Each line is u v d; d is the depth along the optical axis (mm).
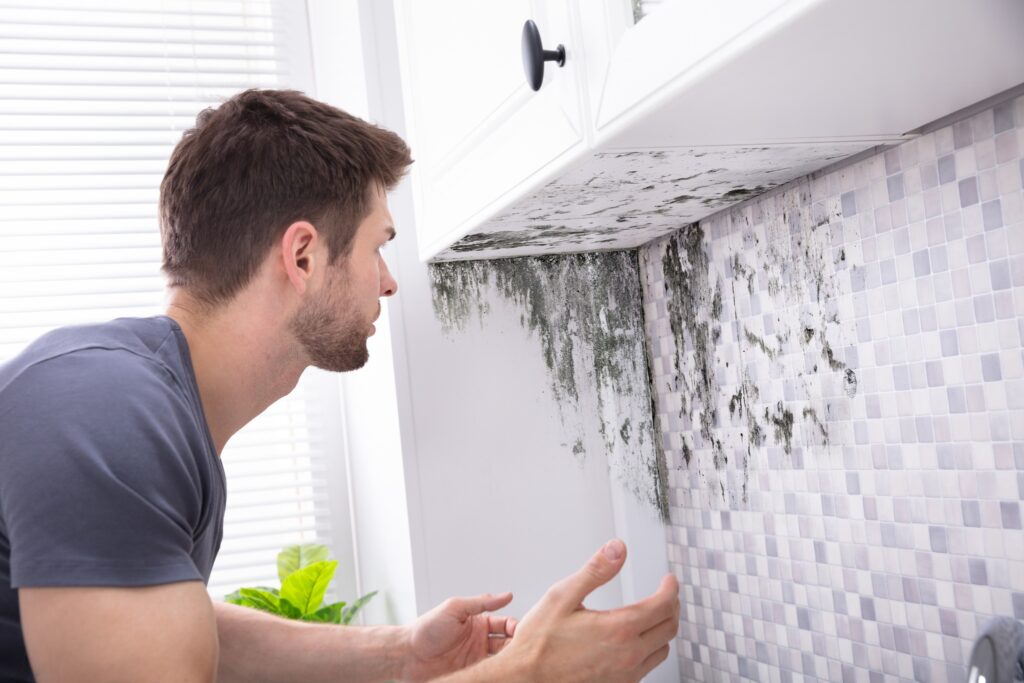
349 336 891
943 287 941
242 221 824
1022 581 879
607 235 1344
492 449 1416
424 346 1404
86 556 588
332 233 866
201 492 712
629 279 1477
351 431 1760
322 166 850
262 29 1818
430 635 1040
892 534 1028
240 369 843
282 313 849
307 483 1773
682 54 699
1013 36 683
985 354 900
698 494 1372
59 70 1733
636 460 1460
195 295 834
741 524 1279
